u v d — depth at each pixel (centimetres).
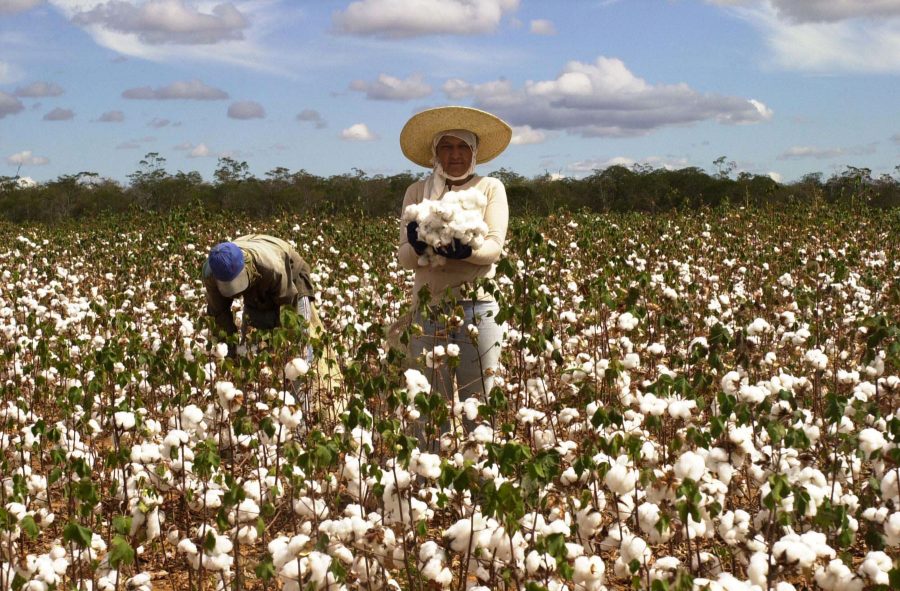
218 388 366
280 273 501
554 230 1267
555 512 293
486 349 448
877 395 390
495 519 281
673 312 551
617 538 275
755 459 328
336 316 650
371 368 428
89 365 527
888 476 274
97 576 304
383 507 300
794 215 1423
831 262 892
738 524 288
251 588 345
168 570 371
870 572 244
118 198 3997
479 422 426
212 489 357
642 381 423
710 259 1077
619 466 269
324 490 360
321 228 1322
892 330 384
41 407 566
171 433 349
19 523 293
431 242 405
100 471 430
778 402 340
